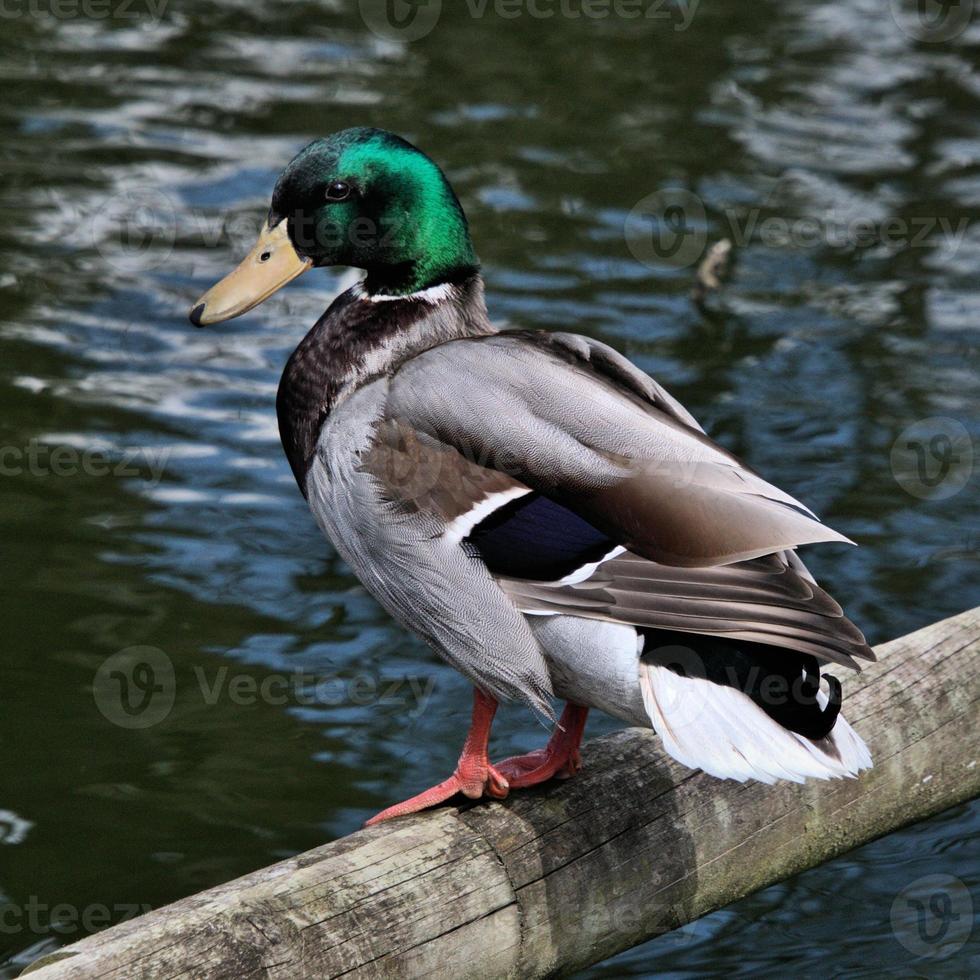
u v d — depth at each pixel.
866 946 7.95
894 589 11.00
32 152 16.97
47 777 9.07
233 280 7.34
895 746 6.70
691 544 5.92
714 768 5.56
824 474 12.28
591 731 9.81
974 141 18.14
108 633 10.25
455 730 9.60
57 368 13.34
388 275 7.17
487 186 16.56
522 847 5.93
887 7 22.39
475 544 6.36
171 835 8.66
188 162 16.88
